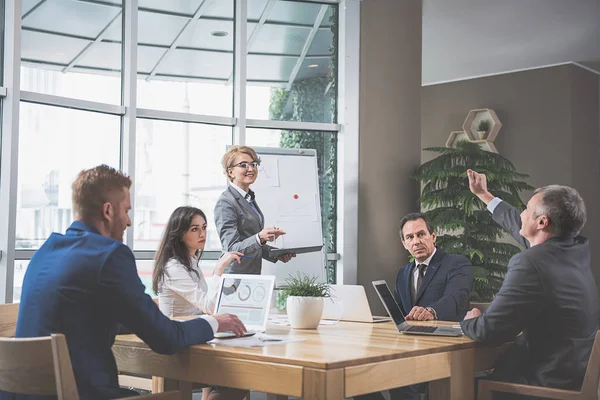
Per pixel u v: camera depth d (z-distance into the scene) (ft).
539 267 8.09
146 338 6.75
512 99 29.68
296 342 7.61
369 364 6.43
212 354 6.92
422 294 12.03
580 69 29.04
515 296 8.04
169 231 10.61
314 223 17.06
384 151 18.88
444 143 31.40
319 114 18.84
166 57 17.49
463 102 30.96
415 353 7.10
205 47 17.92
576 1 21.97
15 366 6.26
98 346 6.66
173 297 10.43
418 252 12.15
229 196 14.10
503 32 24.99
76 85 16.22
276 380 6.36
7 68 14.84
